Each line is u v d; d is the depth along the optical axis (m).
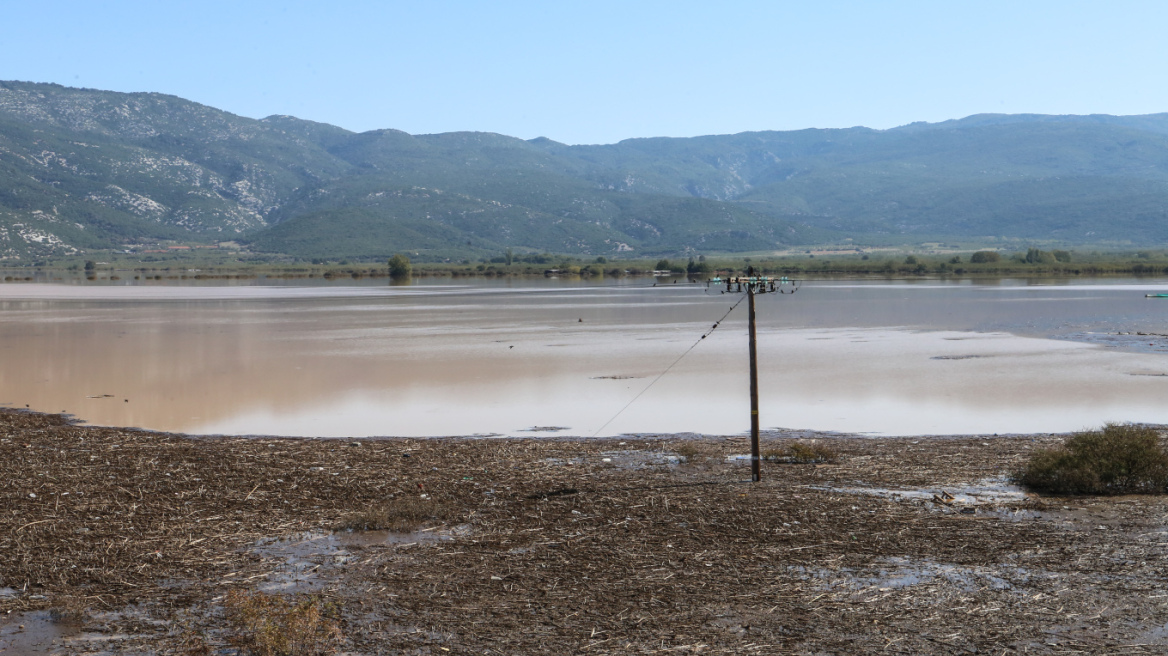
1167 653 10.72
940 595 12.62
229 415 28.98
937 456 21.83
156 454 22.64
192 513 17.17
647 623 11.82
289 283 151.25
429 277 188.50
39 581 13.55
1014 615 11.90
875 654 10.83
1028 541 14.88
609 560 14.28
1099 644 10.98
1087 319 62.44
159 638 11.59
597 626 11.75
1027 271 165.38
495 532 15.85
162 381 36.19
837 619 11.87
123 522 16.56
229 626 11.93
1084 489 18.11
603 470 20.67
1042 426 26.02
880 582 13.16
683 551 14.66
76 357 44.06
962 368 38.03
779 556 14.35
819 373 36.84
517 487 19.05
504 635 11.51
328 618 12.09
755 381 19.39
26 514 17.02
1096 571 13.42
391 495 18.48
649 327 58.81
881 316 66.44
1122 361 39.91
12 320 67.88
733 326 58.84
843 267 181.25
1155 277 143.25
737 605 12.39
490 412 29.20
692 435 25.23
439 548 15.01
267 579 13.63
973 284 123.94
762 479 19.56
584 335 53.59
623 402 30.75
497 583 13.34
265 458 22.16
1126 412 28.11
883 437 24.58
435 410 29.61
